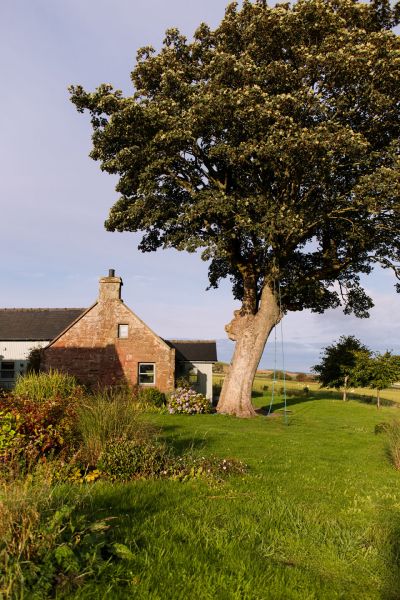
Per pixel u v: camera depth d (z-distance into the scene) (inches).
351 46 762.8
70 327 1244.5
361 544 227.5
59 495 225.9
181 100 890.7
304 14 796.0
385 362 1413.6
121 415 382.3
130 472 321.4
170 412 991.6
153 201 924.0
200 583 169.5
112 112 866.8
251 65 791.1
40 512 177.5
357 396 1920.5
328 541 224.8
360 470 450.6
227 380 1045.2
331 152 739.4
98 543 176.7
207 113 794.2
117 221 960.9
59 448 336.2
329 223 979.3
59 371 1222.9
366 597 174.9
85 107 888.9
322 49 791.7
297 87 823.7
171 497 276.8
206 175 981.2
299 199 909.2
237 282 1250.6
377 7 860.0
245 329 1035.3
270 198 898.1
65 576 156.3
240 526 236.5
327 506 293.3
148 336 1248.2
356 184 835.4
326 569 197.8
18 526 165.9
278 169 821.9
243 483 341.4
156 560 184.4
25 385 587.8
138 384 1229.7
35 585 149.8
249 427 796.0
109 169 917.2
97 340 1243.8
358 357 1496.1
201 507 261.1
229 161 849.5
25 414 340.5
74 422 360.2
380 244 973.2
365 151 780.0
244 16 884.6
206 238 866.1
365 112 829.8
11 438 310.2
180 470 349.1
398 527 253.0
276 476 388.2
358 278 1176.8
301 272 1105.4
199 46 935.7
